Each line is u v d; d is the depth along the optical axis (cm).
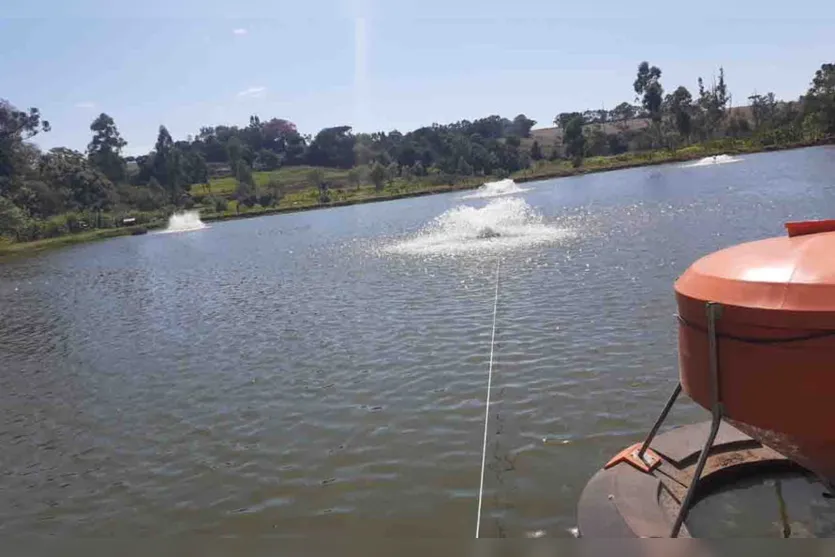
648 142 8362
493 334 1102
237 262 2664
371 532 578
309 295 1686
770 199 2534
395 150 9800
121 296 2133
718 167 4928
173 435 852
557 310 1212
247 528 612
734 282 354
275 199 6694
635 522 419
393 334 1188
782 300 330
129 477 747
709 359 361
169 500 682
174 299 1927
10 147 7244
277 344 1228
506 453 688
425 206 4812
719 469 470
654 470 477
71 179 7025
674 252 1670
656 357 909
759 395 341
